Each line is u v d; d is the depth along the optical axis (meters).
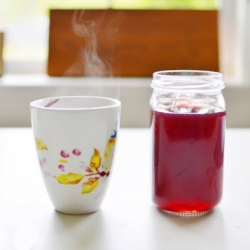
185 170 0.83
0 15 1.72
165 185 0.84
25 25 1.73
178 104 0.85
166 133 0.83
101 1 1.65
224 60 1.71
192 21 1.62
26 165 1.02
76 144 0.82
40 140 0.83
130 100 1.48
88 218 0.84
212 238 0.79
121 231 0.80
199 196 0.84
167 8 1.63
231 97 1.50
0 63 1.64
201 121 0.83
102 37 1.58
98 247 0.77
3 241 0.78
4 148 1.12
